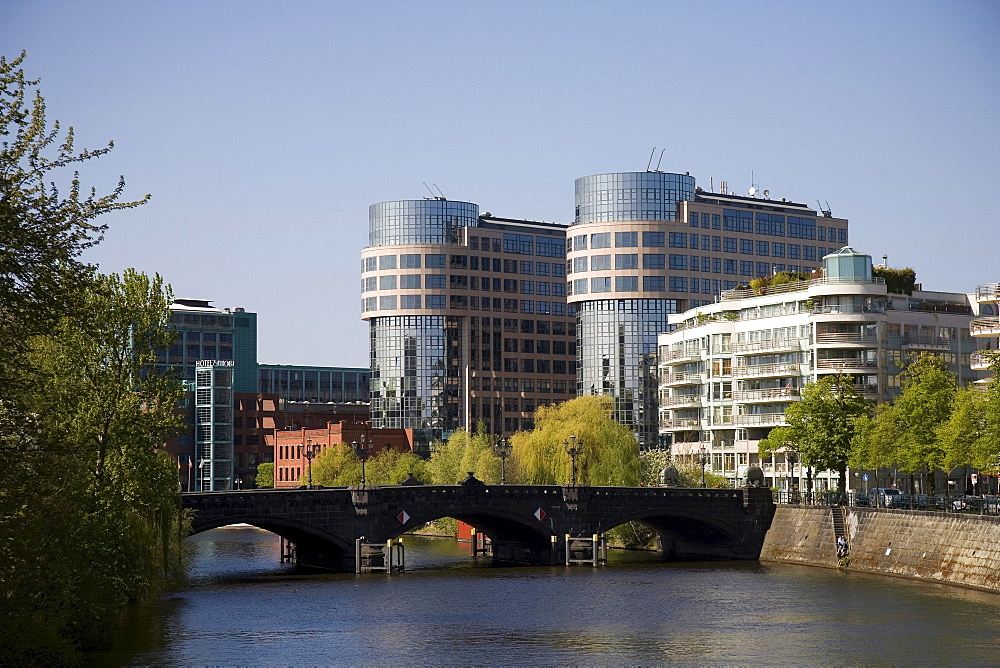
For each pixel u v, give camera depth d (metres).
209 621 102.12
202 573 145.38
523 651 87.75
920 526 129.00
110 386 89.44
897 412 141.00
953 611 102.31
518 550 162.75
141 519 102.94
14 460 49.25
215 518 134.62
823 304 184.88
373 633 95.88
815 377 182.75
